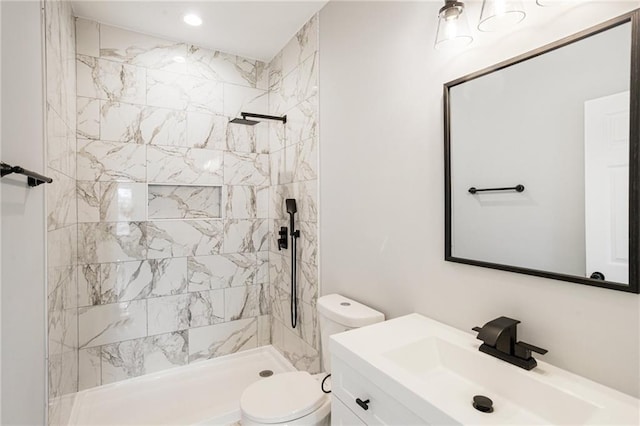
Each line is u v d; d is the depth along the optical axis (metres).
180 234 2.56
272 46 2.65
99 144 2.28
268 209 2.92
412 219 1.50
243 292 2.82
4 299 0.90
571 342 0.98
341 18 1.95
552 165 1.00
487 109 1.17
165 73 2.51
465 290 1.27
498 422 0.77
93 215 2.26
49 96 1.44
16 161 1.01
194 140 2.61
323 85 2.13
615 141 0.88
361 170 1.81
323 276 2.17
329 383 1.70
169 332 2.52
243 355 2.80
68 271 1.89
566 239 0.97
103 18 2.24
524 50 1.07
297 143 2.45
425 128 1.43
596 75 0.91
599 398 0.86
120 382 2.35
